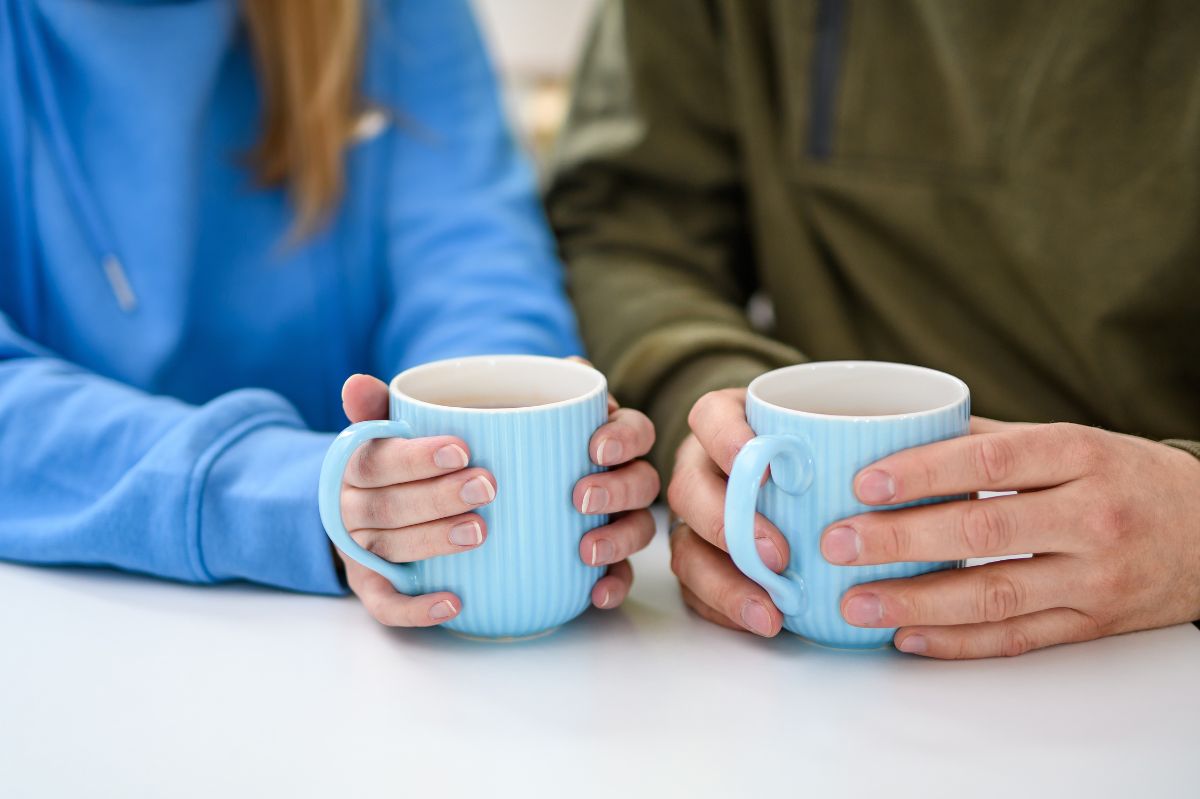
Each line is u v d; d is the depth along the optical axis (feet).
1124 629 1.98
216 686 1.85
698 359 2.69
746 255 3.98
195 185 3.27
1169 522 1.91
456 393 2.13
